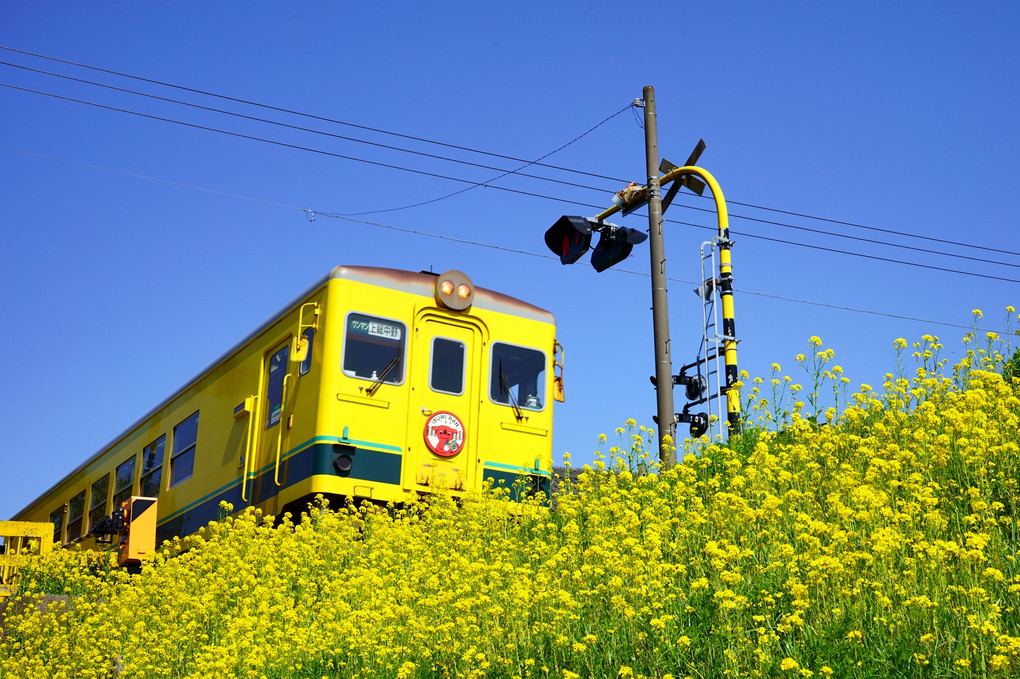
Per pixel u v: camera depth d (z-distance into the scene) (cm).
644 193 1336
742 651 608
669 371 1270
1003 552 675
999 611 587
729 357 1271
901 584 639
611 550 785
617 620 699
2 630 1280
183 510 1546
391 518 1175
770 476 883
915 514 726
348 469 1187
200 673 883
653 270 1302
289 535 1124
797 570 705
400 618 832
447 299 1293
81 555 1507
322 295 1260
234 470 1392
